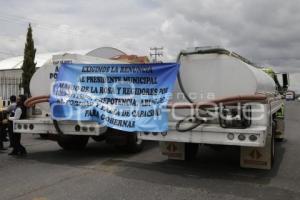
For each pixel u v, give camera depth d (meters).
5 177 8.05
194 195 6.87
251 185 7.64
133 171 8.71
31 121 10.22
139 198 6.61
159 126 8.56
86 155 10.84
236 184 7.71
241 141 7.68
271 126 8.84
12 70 33.34
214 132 7.91
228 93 8.21
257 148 8.52
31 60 31.83
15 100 11.97
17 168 8.97
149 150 11.73
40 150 11.80
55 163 9.60
